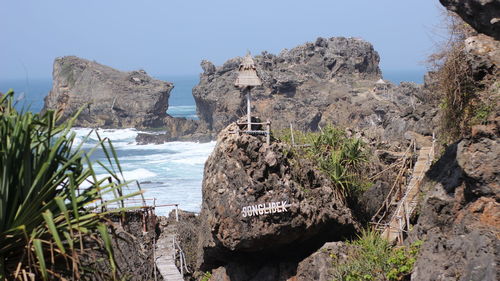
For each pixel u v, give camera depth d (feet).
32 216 19.60
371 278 51.08
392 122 96.53
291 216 60.64
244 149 62.59
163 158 257.14
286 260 64.64
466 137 41.57
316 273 57.93
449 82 48.93
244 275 65.98
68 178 20.16
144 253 70.90
